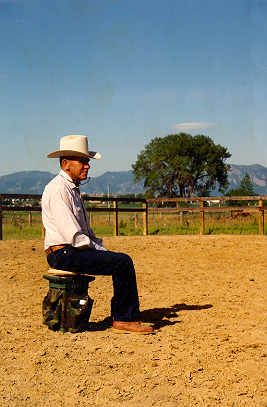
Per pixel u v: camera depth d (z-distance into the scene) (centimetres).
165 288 504
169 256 727
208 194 4791
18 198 896
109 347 294
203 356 277
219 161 4750
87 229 354
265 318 373
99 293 483
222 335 324
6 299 447
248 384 235
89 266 325
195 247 817
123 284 329
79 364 265
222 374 249
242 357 275
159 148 4638
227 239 934
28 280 541
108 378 245
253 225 1402
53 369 257
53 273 335
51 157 348
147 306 422
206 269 620
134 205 5512
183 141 4547
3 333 329
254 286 508
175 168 4412
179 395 223
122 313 332
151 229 1305
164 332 334
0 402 217
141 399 219
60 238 326
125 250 784
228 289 495
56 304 338
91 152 359
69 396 223
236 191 3941
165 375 248
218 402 215
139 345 301
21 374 251
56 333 333
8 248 757
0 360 272
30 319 374
